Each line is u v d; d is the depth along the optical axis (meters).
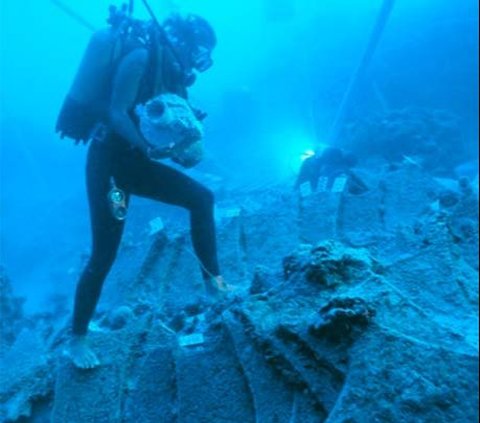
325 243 2.70
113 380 2.78
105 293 4.39
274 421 2.06
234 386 2.40
